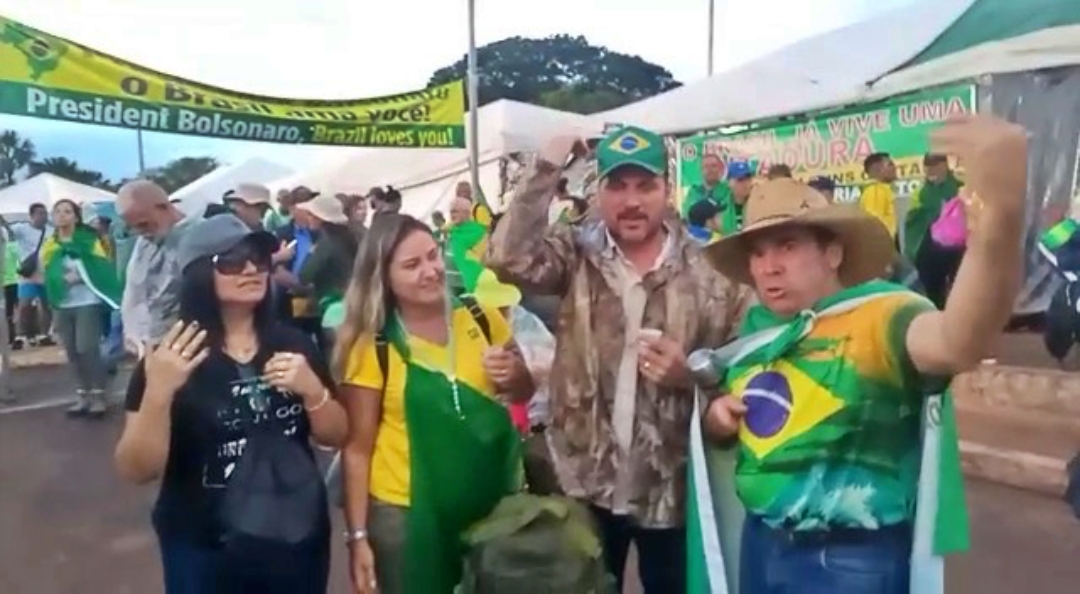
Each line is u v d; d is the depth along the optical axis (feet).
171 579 9.68
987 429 23.07
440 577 9.84
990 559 16.84
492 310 10.34
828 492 8.14
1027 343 31.48
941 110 33.86
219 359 9.50
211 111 34.76
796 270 8.41
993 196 6.80
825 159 38.70
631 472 9.90
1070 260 26.35
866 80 34.37
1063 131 33.40
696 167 43.37
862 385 8.05
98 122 32.22
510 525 9.12
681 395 9.84
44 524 20.88
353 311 9.96
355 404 9.93
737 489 8.82
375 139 39.65
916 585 8.07
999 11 31.81
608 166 9.71
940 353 7.41
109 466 25.61
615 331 9.93
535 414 10.87
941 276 28.07
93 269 31.55
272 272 10.41
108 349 32.30
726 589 9.02
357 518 9.98
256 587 9.62
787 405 8.39
